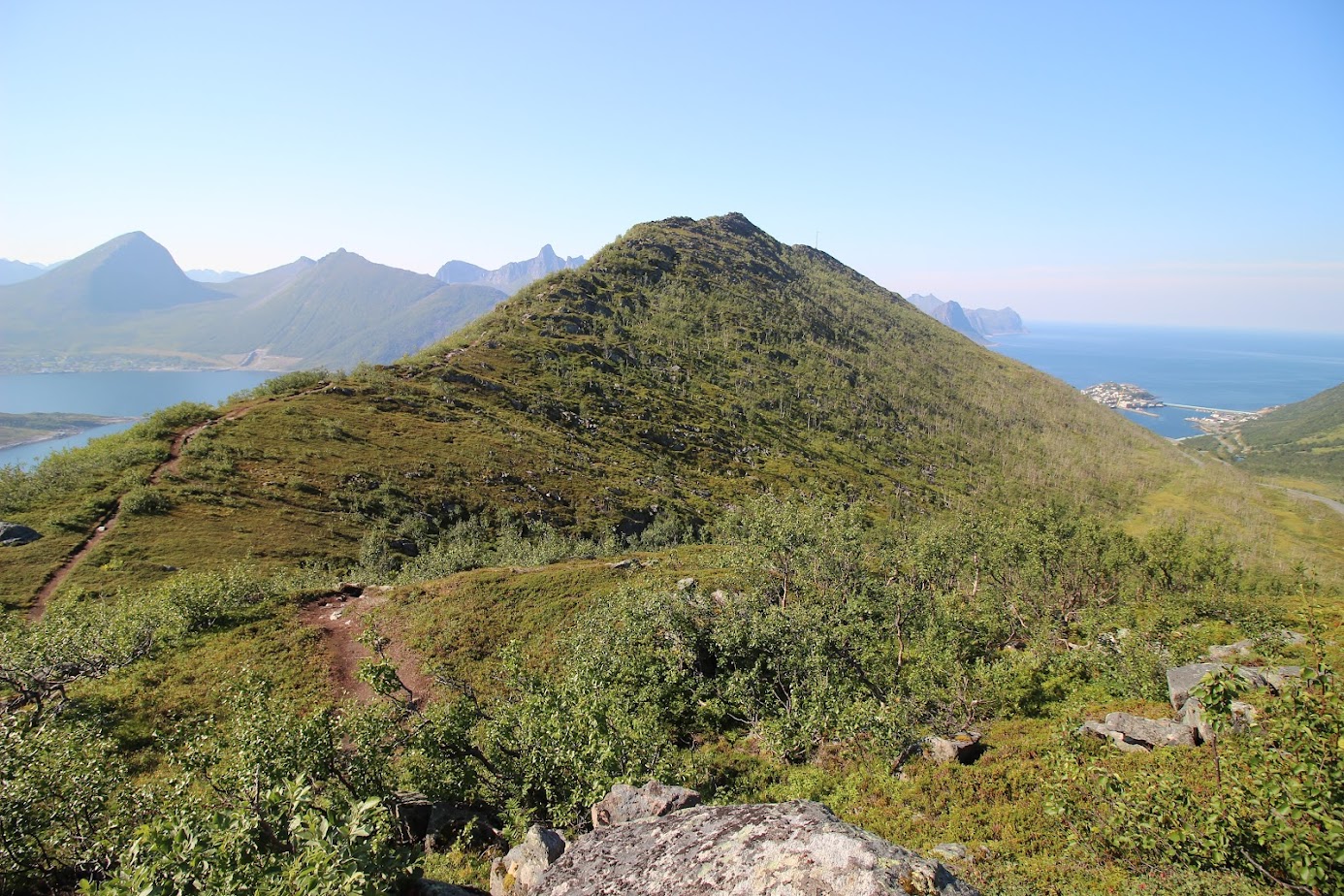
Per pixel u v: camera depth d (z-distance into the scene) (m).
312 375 148.38
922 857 8.49
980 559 54.44
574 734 20.47
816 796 22.19
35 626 37.34
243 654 38.78
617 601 41.78
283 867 10.26
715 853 9.51
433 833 19.69
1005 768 20.19
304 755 17.92
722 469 192.50
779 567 42.00
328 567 75.94
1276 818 10.40
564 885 10.38
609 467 157.12
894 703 25.64
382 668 22.39
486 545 85.25
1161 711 23.98
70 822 16.42
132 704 31.84
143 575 61.03
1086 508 74.94
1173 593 49.91
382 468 112.00
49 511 71.69
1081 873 13.44
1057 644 40.12
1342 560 184.50
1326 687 10.85
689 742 31.34
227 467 94.88
